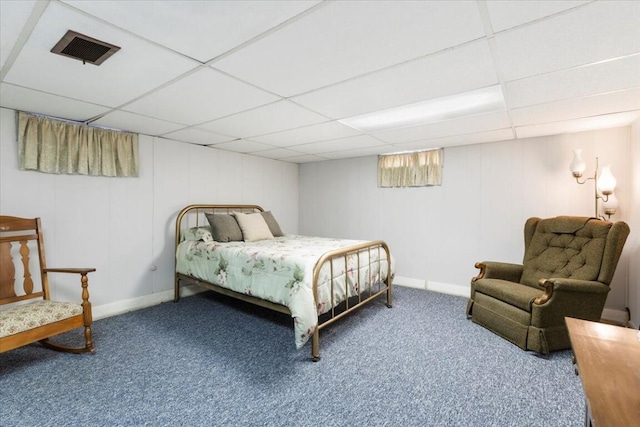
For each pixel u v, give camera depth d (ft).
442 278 12.94
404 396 5.90
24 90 6.75
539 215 10.87
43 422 5.17
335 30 4.44
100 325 9.32
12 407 5.54
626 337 4.14
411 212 13.74
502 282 9.25
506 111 8.09
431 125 9.48
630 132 9.37
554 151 10.59
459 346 7.93
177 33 4.50
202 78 6.09
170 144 11.82
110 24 4.27
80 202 9.50
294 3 3.84
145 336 8.55
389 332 8.79
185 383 6.30
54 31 4.44
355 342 8.17
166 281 11.84
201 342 8.20
